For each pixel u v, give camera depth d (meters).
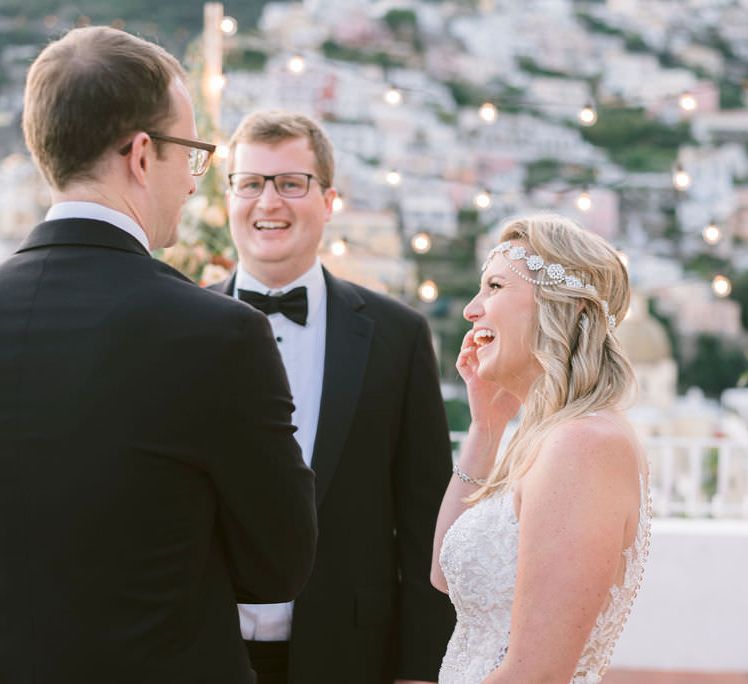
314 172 2.03
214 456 1.09
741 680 3.54
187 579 1.09
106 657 1.04
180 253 2.64
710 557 3.58
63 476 1.05
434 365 2.08
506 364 1.45
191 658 1.09
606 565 1.20
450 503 1.70
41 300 1.11
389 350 2.01
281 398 1.16
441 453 2.03
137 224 1.18
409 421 2.02
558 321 1.39
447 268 25.03
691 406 27.02
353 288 2.11
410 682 1.97
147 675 1.06
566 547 1.19
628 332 28.52
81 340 1.08
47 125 1.13
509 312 1.43
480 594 1.36
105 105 1.12
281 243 2.00
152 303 1.10
